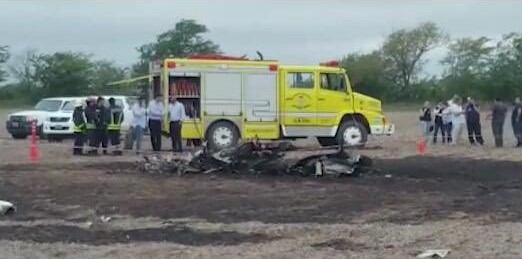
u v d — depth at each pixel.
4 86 97.94
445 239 11.36
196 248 10.91
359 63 105.44
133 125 28.17
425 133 35.03
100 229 12.57
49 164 23.39
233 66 29.17
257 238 11.69
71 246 11.07
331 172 20.09
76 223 13.30
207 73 28.95
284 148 22.39
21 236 11.89
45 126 35.62
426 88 104.94
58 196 16.55
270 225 12.88
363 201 15.75
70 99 37.06
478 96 103.62
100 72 97.12
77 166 22.78
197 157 21.06
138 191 17.34
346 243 11.19
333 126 30.23
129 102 34.31
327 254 10.43
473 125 33.03
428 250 10.59
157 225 12.97
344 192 17.19
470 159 25.69
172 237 11.82
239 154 20.98
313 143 34.56
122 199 16.11
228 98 29.19
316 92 30.00
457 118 33.97
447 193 16.94
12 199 16.12
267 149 21.19
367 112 30.59
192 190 17.55
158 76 29.58
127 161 24.33
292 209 14.77
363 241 11.33
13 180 19.23
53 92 97.06
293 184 18.64
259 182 19.00
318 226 12.72
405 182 19.05
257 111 29.45
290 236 11.81
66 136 36.22
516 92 102.31
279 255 10.38
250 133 29.41
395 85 106.00
